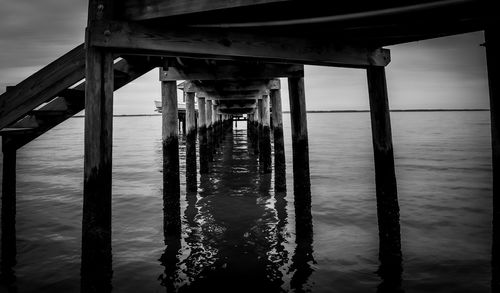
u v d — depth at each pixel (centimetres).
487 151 2077
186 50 344
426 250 529
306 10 307
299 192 613
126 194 977
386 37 396
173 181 648
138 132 5434
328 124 7975
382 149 450
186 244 562
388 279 432
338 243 559
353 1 287
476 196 921
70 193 1024
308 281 429
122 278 444
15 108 385
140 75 512
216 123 1973
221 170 1320
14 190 559
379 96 447
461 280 430
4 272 472
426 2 290
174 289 415
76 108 480
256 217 705
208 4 305
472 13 309
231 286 419
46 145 3172
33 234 636
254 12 310
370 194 964
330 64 419
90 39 317
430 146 2452
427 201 868
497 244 313
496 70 310
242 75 653
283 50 379
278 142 927
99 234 327
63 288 429
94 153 321
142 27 331
